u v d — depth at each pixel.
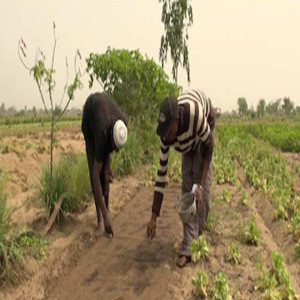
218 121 60.97
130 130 11.42
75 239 5.57
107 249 5.54
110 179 5.97
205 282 4.30
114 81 11.37
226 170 10.52
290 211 7.43
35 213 6.51
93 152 5.79
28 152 10.52
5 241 4.59
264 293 4.23
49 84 5.76
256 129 28.67
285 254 5.66
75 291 4.48
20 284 4.45
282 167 10.66
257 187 9.29
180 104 4.51
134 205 7.73
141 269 4.95
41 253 4.95
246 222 6.61
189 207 4.79
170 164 10.33
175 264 5.00
